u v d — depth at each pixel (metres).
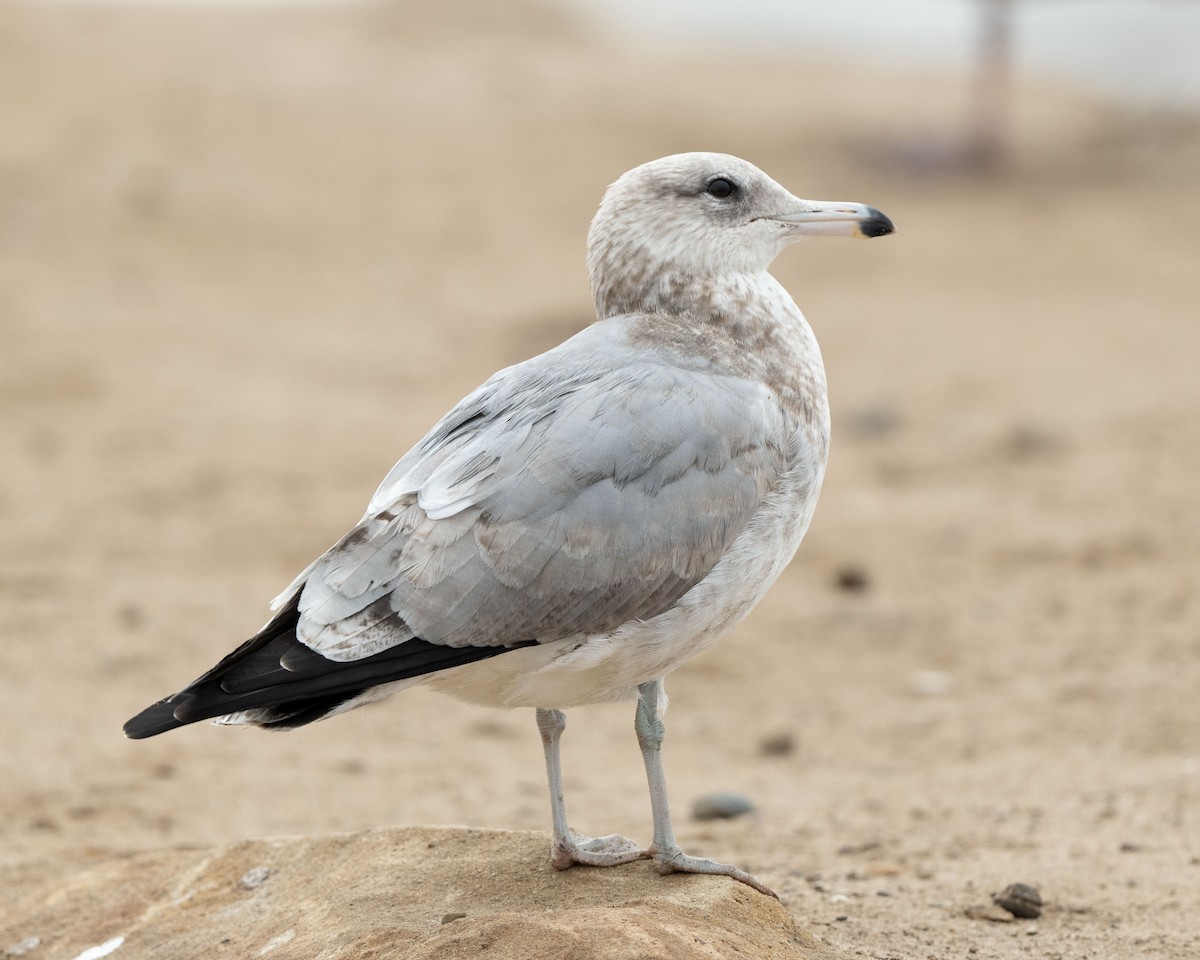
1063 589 13.77
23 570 14.26
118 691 11.76
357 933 6.44
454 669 6.35
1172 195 33.53
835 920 7.33
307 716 6.15
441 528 6.21
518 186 31.83
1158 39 49.34
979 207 32.16
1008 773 10.23
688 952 5.77
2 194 28.47
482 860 7.05
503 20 44.53
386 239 28.47
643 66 42.03
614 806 9.82
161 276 25.55
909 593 14.02
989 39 35.78
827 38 51.66
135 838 9.07
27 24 39.31
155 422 18.94
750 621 13.65
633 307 7.31
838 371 21.94
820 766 10.74
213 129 33.34
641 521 6.32
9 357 20.92
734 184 7.32
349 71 38.41
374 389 20.77
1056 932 7.24
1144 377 20.89
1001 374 21.45
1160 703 11.27
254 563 14.65
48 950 7.36
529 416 6.45
